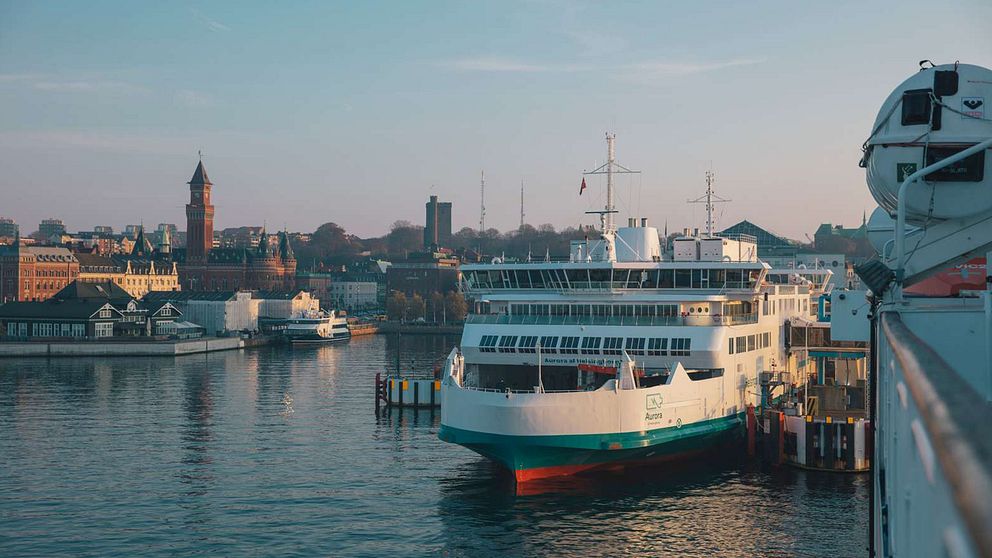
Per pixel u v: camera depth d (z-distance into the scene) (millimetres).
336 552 49906
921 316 17688
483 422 56219
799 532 51812
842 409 81438
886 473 17891
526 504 56969
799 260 125750
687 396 61719
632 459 59469
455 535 52250
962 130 22484
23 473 68688
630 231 80375
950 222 23219
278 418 96625
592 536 51344
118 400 111000
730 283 69062
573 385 70812
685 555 48344
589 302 69812
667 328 66438
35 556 49375
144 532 53719
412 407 103500
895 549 13938
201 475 68312
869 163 24922
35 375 141250
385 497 61000
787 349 82625
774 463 66625
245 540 52156
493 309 74062
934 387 4816
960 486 3141
